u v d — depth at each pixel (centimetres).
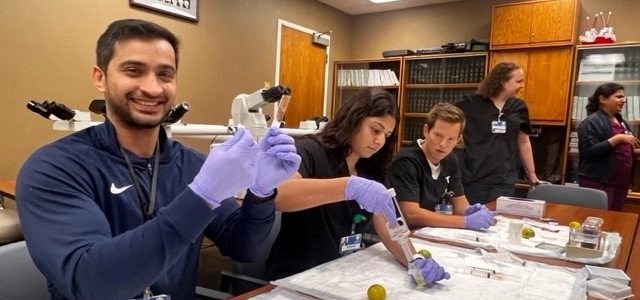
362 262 120
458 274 114
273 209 101
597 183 318
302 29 476
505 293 101
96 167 88
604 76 371
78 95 292
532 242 153
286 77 463
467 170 299
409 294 99
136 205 93
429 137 190
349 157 141
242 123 161
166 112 90
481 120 294
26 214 75
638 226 193
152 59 84
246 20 410
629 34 382
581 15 401
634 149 324
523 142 302
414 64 479
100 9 298
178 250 66
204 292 133
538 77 393
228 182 68
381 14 526
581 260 132
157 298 90
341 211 136
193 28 362
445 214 183
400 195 177
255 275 142
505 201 212
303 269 132
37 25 267
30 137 271
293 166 93
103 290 65
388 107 132
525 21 394
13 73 259
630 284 112
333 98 533
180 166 105
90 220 75
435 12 488
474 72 437
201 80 373
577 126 375
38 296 104
